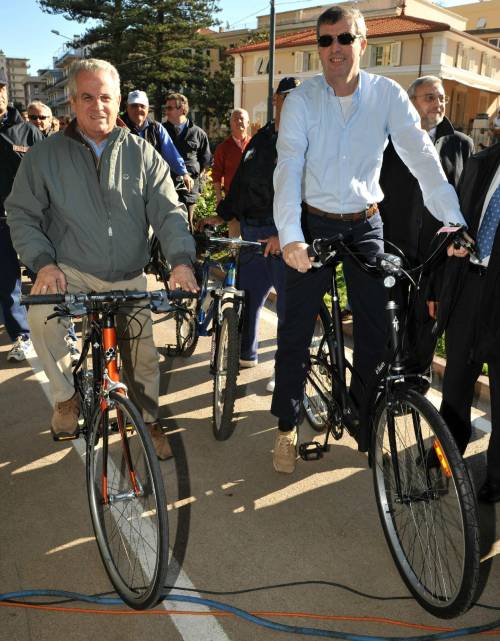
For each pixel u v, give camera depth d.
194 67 41.62
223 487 3.17
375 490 2.62
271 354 4.99
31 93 118.44
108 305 2.39
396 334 2.44
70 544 2.73
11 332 4.81
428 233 3.43
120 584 2.37
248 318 4.52
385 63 32.28
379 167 2.96
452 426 3.08
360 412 2.71
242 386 4.39
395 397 2.39
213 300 3.94
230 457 3.47
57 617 2.31
